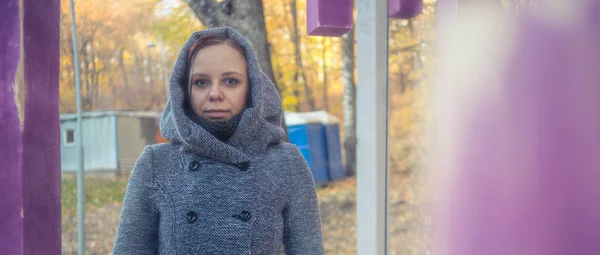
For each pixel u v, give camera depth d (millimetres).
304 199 1145
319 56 6332
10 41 1274
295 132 6543
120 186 8094
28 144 1271
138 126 9258
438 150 1347
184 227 1029
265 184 1089
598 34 982
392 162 4125
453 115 1286
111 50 6836
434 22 2775
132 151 9141
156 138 9430
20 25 1262
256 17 3496
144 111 9352
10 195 1263
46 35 1319
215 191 1058
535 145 1104
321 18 1792
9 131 1269
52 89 1330
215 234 1024
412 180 3791
